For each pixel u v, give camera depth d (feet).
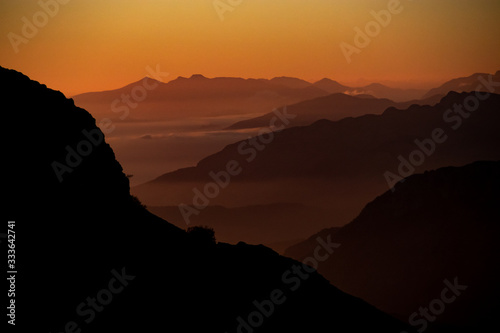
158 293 102.27
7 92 120.78
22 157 110.63
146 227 125.18
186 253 122.83
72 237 103.96
